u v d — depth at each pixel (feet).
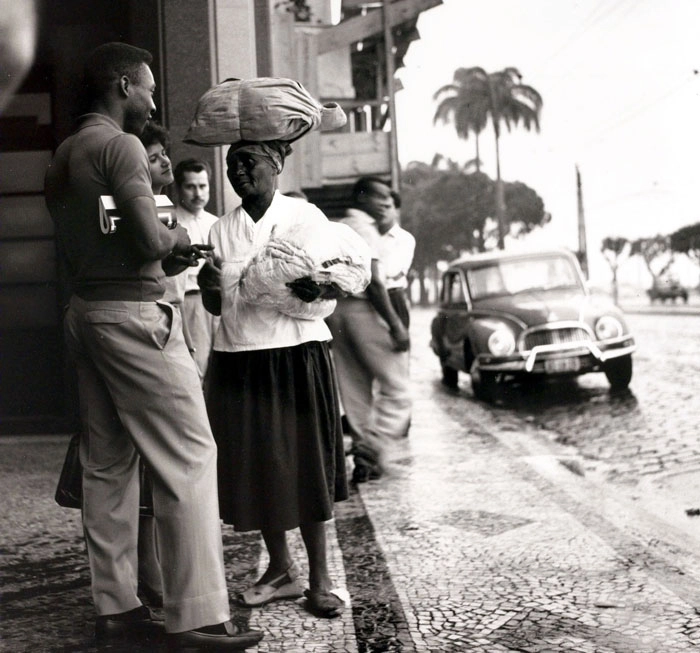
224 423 11.30
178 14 20.65
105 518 10.32
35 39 21.98
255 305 11.17
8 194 23.80
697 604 11.43
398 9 42.39
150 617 10.66
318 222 11.26
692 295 175.73
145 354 9.69
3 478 19.27
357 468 19.34
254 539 14.96
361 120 57.52
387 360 19.13
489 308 35.50
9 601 11.98
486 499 17.51
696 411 28.66
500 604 11.62
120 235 9.59
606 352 33.47
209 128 11.48
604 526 15.31
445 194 242.17
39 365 23.95
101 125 10.00
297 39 41.60
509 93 193.36
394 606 11.66
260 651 10.21
